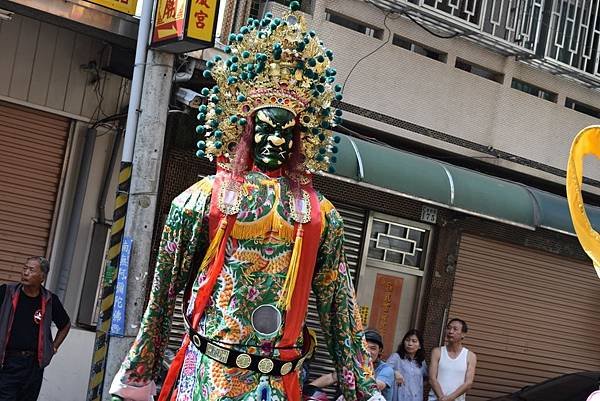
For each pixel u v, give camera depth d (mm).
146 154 7492
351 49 10844
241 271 3543
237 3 9656
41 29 9070
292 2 3793
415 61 11422
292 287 3549
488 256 12430
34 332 7906
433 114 11633
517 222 11406
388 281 11492
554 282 13289
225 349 3516
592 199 14008
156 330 3748
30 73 9047
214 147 3701
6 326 7820
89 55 9352
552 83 13031
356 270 11164
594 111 13852
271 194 3602
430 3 11391
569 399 10055
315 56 3732
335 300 3830
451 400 9680
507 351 12773
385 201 11242
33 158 9141
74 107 9297
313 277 3820
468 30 11586
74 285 9336
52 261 9250
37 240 9203
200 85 9281
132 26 8805
